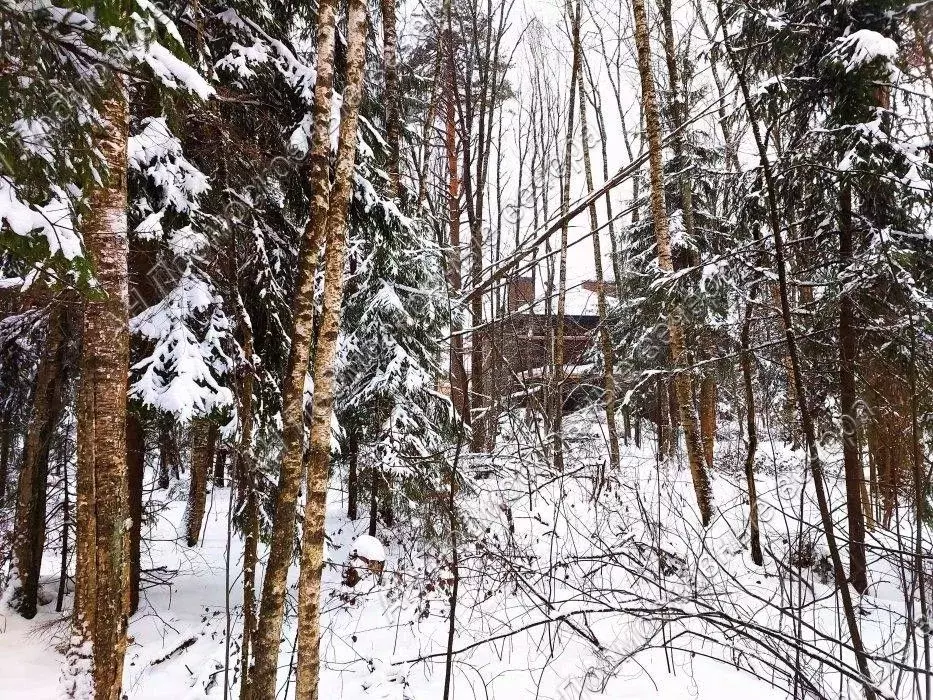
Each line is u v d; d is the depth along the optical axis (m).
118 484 3.22
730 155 8.05
